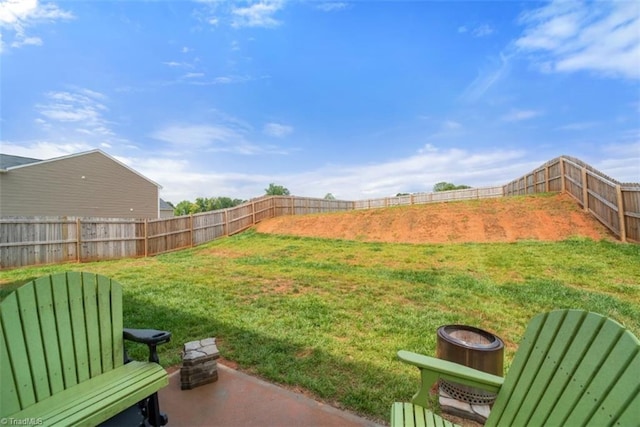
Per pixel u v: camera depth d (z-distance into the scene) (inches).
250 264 310.7
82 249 371.6
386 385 95.3
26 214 517.0
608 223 295.9
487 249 307.7
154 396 70.7
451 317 155.4
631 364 41.1
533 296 182.2
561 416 46.0
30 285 63.2
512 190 639.1
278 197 677.9
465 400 81.0
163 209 965.2
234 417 80.0
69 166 576.4
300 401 87.2
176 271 281.0
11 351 58.6
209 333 137.0
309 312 164.1
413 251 334.6
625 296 176.2
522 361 56.8
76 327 68.5
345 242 417.7
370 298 189.0
